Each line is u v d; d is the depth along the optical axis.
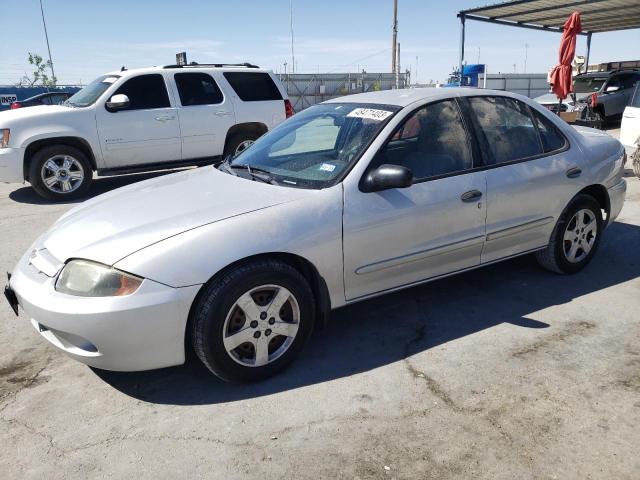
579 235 4.59
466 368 3.30
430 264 3.72
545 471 2.45
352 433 2.74
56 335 3.03
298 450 2.63
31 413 3.00
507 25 21.48
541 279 4.61
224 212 3.12
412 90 4.11
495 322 3.88
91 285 2.85
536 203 4.14
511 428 2.74
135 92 8.71
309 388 3.15
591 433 2.69
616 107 17.44
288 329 3.23
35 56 32.09
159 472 2.52
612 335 3.65
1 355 3.66
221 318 2.97
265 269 3.05
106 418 2.93
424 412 2.89
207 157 9.39
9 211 7.81
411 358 3.44
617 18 20.84
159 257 2.85
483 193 3.82
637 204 7.10
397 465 2.52
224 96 9.37
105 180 10.22
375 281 3.52
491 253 4.04
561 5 18.27
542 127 4.32
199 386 3.21
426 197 3.57
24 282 3.13
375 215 3.38
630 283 4.50
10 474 2.53
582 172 4.39
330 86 35.81
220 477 2.48
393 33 32.19
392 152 3.56
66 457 2.63
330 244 3.25
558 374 3.20
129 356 2.89
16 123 8.08
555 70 10.03
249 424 2.84
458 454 2.57
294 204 3.21
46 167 8.27
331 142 3.82
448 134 3.81
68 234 3.21
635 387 3.05
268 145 4.18
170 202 3.35
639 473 2.43
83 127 8.30
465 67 25.56
